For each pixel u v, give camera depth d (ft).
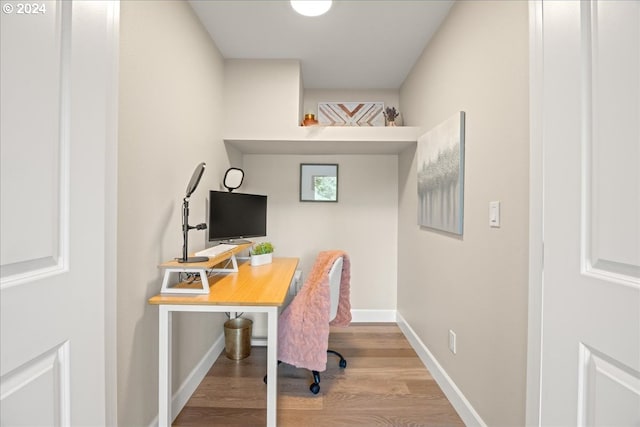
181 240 5.87
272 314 4.76
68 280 2.33
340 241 10.58
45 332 2.13
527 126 3.83
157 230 4.98
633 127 2.02
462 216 5.64
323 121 10.44
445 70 6.50
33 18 2.04
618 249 2.13
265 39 7.45
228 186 7.99
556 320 2.69
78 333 2.45
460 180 5.62
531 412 3.44
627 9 2.06
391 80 9.82
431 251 7.29
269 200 10.52
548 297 2.79
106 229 3.11
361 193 10.60
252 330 8.95
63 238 2.31
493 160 4.63
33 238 2.05
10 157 1.89
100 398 2.72
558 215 2.67
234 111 8.38
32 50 2.03
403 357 7.97
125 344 4.15
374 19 6.66
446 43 6.48
